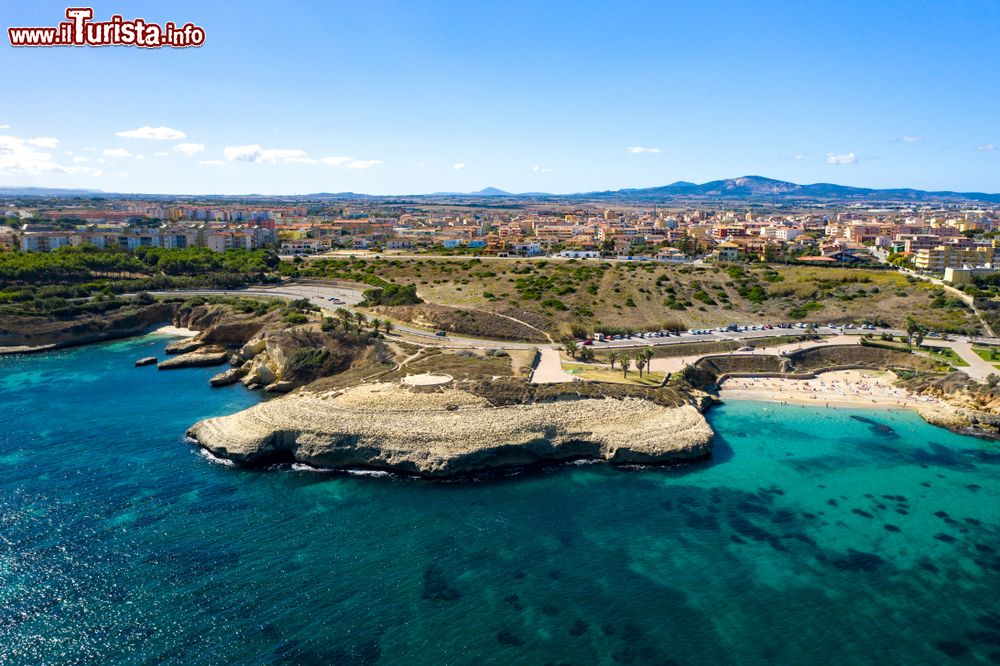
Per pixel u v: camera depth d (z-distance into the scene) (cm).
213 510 7481
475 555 6688
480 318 15000
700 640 5525
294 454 8756
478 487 8188
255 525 7175
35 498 7669
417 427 8806
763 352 13788
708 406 11338
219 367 13750
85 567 6341
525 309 16288
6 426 9938
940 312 16388
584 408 9550
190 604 5831
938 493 8206
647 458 8931
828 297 18125
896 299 17538
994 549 6950
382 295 17612
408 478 8381
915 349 13925
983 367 12681
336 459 8612
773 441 9856
